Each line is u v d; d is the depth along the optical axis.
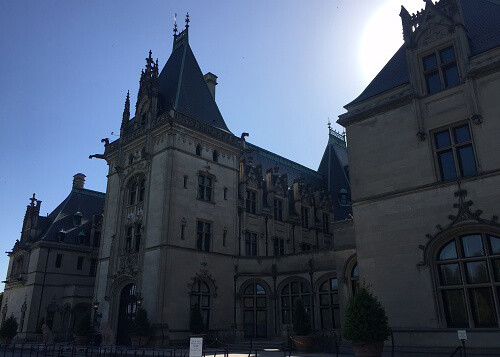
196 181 40.28
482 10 25.31
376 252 23.42
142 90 44.91
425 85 24.02
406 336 21.16
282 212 49.78
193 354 14.29
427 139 23.05
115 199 44.69
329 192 57.09
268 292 39.41
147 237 38.06
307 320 29.42
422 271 21.48
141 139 42.41
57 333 54.69
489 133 20.94
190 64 48.31
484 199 20.31
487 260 19.83
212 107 47.12
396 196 23.38
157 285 35.00
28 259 59.22
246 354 26.20
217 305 38.59
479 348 18.86
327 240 53.91
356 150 25.86
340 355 24.44
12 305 59.78
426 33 24.53
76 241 60.91
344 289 29.58
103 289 41.56
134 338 33.78
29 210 64.06
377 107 25.28
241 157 47.34
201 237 39.41
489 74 21.61
